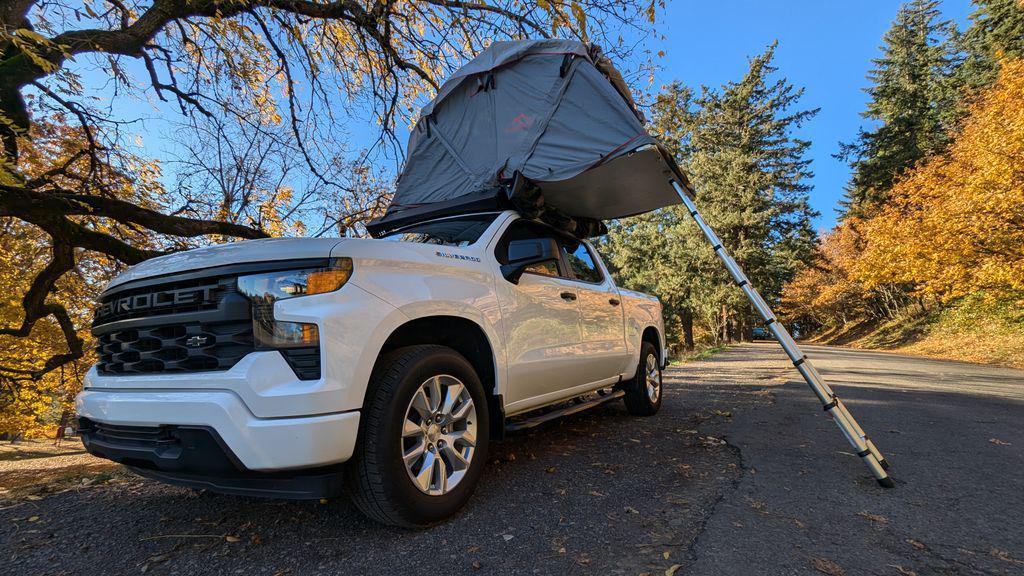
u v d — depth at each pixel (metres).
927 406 5.93
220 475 2.05
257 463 1.95
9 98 5.14
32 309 6.66
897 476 3.17
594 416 5.31
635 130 3.50
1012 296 15.00
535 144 3.83
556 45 3.93
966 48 32.34
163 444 2.10
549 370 3.50
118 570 2.08
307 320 2.07
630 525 2.43
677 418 5.19
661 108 7.30
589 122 3.68
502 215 3.60
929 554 2.12
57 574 2.05
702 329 42.84
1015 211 13.14
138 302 2.35
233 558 2.16
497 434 3.00
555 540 2.28
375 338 2.25
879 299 35.62
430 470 2.43
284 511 2.68
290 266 2.15
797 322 61.12
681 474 3.25
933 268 16.00
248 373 2.00
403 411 2.31
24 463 4.55
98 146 6.96
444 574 1.98
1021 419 5.10
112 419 2.26
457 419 2.63
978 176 13.95
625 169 3.88
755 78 37.53
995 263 13.84
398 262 2.51
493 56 4.18
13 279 9.65
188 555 2.20
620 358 4.67
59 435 12.85
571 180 4.01
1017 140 12.76
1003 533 2.32
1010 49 24.50
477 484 2.83
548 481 3.12
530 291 3.44
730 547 2.17
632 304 5.17
